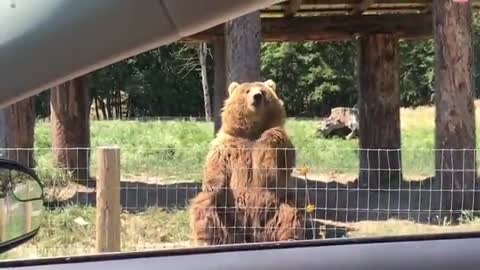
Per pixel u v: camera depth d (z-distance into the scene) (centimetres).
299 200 740
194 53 3256
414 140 2291
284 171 719
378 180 1091
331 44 3166
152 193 1139
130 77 3291
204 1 209
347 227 895
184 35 225
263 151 714
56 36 212
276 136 721
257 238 708
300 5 1177
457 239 265
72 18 210
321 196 1135
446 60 930
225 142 731
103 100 3319
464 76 927
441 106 936
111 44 217
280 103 760
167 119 2870
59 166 1180
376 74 1239
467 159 920
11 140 1102
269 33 1252
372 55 1243
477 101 2722
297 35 1253
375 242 262
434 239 265
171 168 1422
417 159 1504
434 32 955
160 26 215
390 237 266
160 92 3291
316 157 1591
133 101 3319
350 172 1434
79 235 816
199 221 713
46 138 2112
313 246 257
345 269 237
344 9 1261
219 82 1276
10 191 240
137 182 1259
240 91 741
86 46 216
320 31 1249
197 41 1295
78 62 220
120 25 213
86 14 210
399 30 1234
